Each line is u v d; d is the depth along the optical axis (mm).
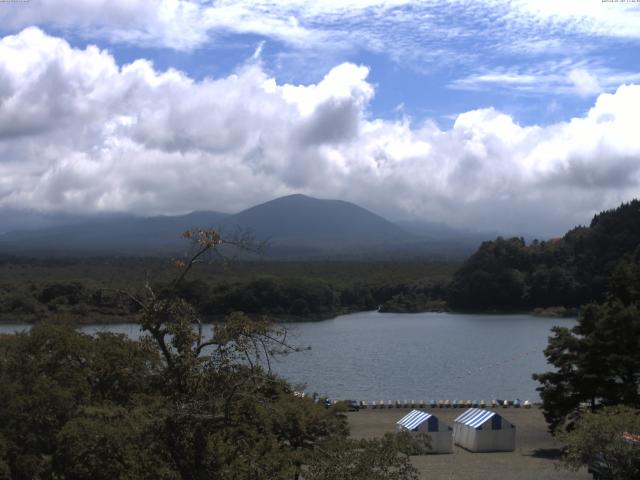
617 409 35062
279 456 19828
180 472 18797
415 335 144125
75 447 19969
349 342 132625
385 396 80625
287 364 105188
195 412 19094
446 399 78062
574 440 34062
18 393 24516
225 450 19188
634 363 48562
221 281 122812
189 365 19703
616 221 198125
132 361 25891
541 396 51625
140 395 22297
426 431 49844
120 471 19328
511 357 110938
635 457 32969
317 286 182000
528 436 55906
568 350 50312
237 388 19281
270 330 19969
